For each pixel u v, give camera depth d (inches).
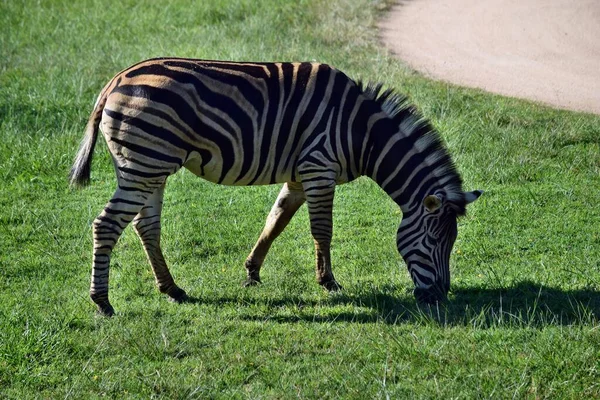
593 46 951.0
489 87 793.6
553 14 1077.8
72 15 1026.7
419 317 389.7
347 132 409.4
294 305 415.8
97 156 630.5
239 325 391.5
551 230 508.4
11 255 480.7
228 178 414.9
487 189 573.0
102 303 399.5
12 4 1068.5
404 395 325.4
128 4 1075.3
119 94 385.4
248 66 407.8
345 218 539.5
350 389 329.1
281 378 340.8
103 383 338.0
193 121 390.3
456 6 1120.8
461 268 461.1
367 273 462.0
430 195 394.0
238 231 519.8
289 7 1040.2
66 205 554.9
